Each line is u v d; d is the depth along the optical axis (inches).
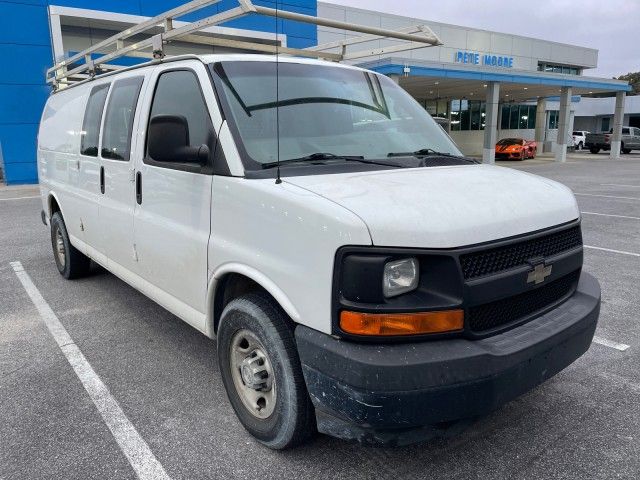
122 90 166.6
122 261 168.2
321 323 92.7
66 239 228.4
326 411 93.7
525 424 124.3
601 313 196.7
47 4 660.1
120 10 688.4
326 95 136.3
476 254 93.1
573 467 108.6
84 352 164.2
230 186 112.2
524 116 1644.9
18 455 113.6
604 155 1482.5
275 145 118.0
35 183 694.5
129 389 141.3
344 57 190.9
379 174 112.6
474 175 119.2
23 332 180.4
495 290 94.4
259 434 114.5
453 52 1412.4
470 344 91.2
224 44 162.4
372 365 85.3
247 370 114.3
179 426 124.1
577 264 117.4
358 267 87.4
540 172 878.4
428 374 86.0
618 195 546.3
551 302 112.3
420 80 986.1
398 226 88.1
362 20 1183.6
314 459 111.2
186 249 128.8
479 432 121.1
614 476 105.8
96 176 180.4
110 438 119.6
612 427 122.7
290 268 98.0
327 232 90.4
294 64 141.3
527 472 107.1
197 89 127.3
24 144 680.4
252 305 109.2
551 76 1091.3
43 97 681.0
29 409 131.6
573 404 132.9
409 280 89.4
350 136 130.6
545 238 107.5
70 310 201.0
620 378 146.3
